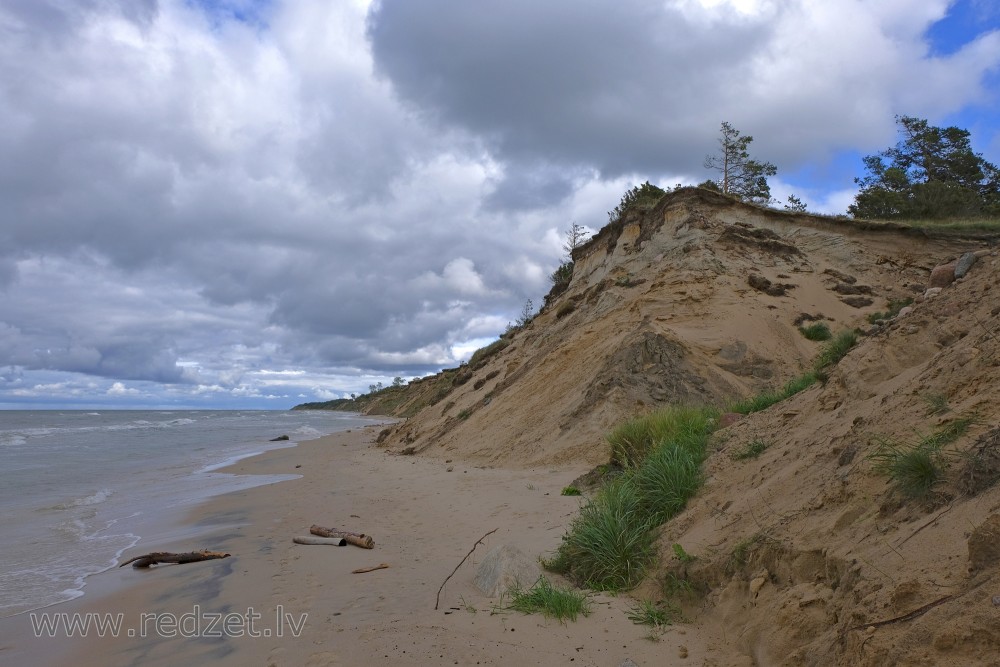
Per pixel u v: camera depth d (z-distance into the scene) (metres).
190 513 10.84
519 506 9.03
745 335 17.66
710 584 4.48
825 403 6.21
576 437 13.57
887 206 33.59
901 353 6.04
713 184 38.16
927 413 4.34
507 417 17.75
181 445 28.16
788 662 3.22
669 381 14.75
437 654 4.04
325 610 5.23
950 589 2.74
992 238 23.44
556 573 5.65
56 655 4.68
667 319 18.44
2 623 5.39
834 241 24.50
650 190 41.59
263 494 12.72
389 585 5.89
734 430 7.34
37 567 7.39
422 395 75.50
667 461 6.46
